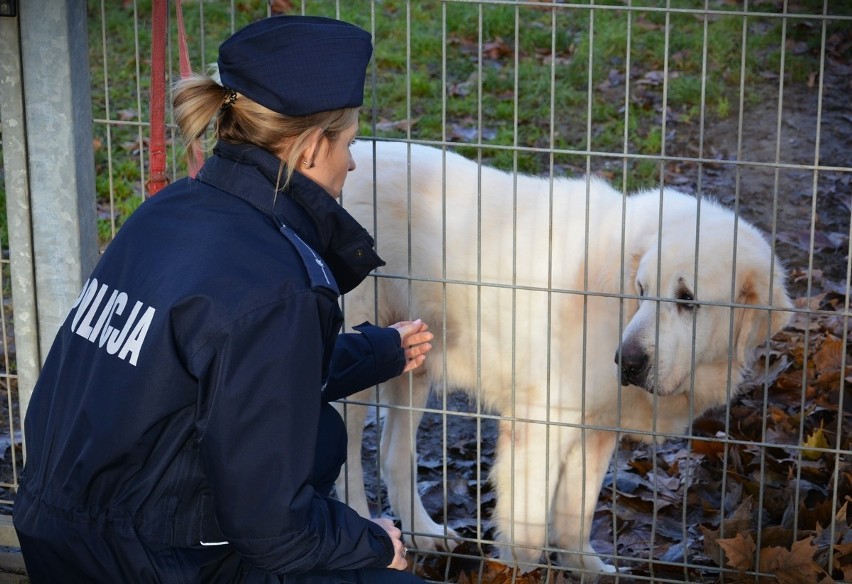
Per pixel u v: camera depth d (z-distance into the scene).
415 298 3.79
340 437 2.56
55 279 3.09
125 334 2.02
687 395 3.56
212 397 1.93
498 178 3.76
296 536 1.98
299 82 2.08
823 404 4.39
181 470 2.05
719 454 4.14
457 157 3.86
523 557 3.57
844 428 4.24
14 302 3.14
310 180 2.16
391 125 6.99
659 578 3.15
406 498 3.92
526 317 3.61
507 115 7.17
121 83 7.38
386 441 4.01
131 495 2.05
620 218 3.52
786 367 4.73
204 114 2.15
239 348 1.93
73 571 2.08
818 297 5.19
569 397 3.58
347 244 2.25
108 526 2.05
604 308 3.49
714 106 7.34
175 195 2.18
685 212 3.45
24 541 2.12
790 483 3.78
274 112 2.10
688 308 3.37
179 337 1.96
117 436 1.99
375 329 2.61
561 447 3.56
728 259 3.36
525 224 3.63
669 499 3.93
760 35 8.11
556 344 3.58
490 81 7.57
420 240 3.71
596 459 3.66
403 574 2.33
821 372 4.57
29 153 3.00
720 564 3.19
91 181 3.12
